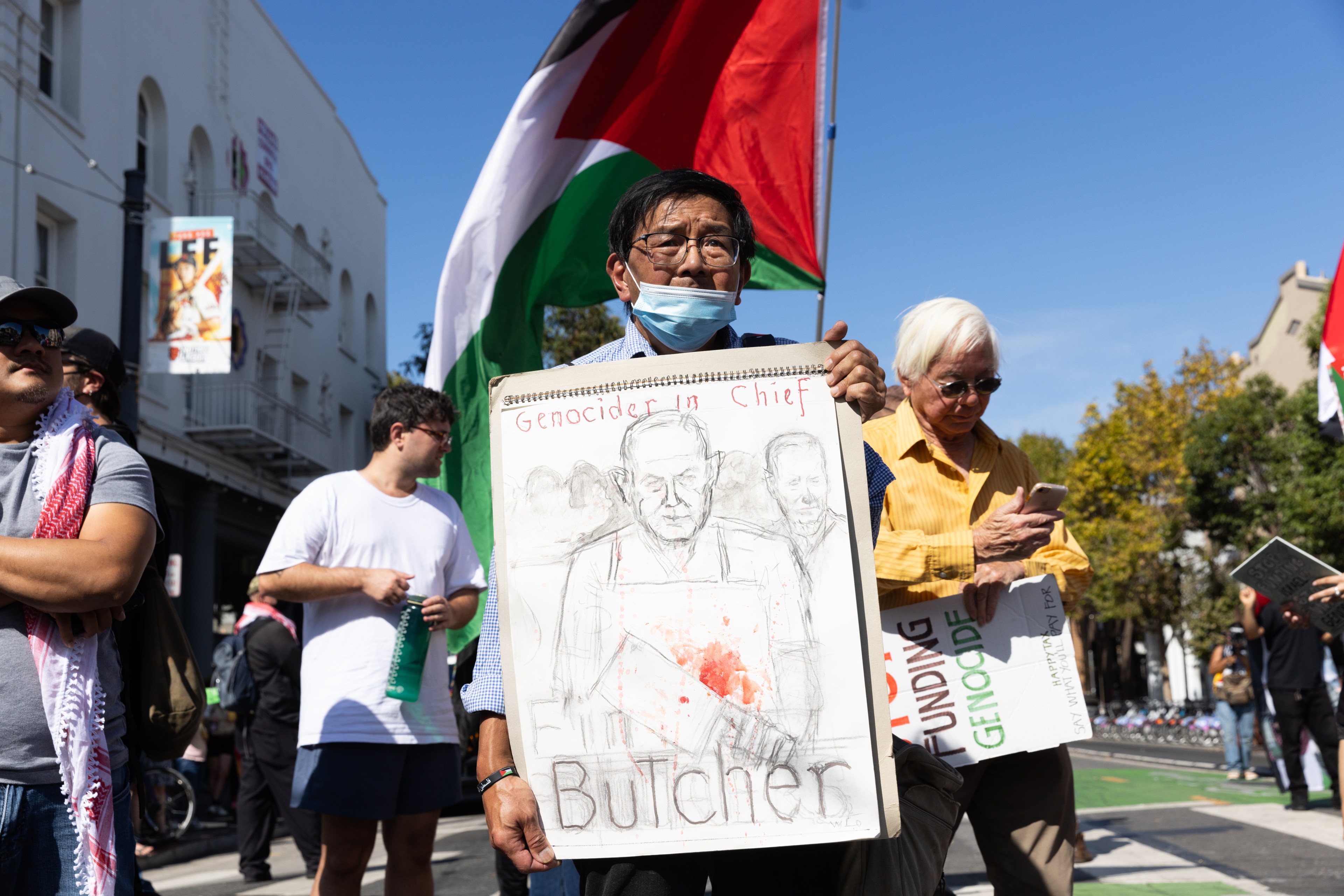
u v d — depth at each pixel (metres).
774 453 2.12
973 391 3.06
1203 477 27.42
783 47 5.64
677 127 5.65
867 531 2.10
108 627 2.55
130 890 2.63
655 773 2.03
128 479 2.61
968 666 2.98
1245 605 9.56
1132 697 41.75
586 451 2.14
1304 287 41.00
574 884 3.68
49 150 16.62
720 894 2.32
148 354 14.32
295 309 26.48
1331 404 6.58
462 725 4.42
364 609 3.94
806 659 2.04
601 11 5.39
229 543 24.34
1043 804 2.99
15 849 2.43
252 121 25.05
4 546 2.39
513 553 2.12
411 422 4.24
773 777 2.01
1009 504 2.93
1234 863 5.88
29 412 2.60
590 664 2.06
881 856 2.27
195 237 14.40
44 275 17.05
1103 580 31.45
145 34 20.06
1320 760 9.40
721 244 2.34
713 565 2.08
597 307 19.67
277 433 25.02
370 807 3.78
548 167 5.54
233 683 7.64
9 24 15.61
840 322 2.19
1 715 2.42
